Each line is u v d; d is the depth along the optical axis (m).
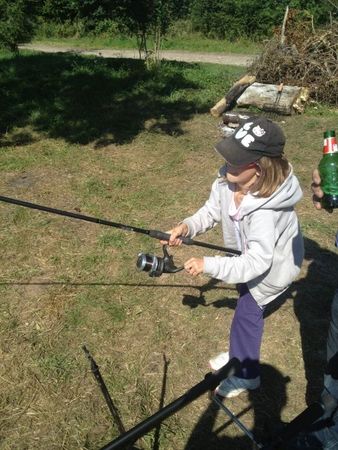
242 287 2.69
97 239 4.41
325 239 4.50
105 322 3.49
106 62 11.33
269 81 9.05
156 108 8.16
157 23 11.09
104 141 6.67
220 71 11.27
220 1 18.69
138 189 5.36
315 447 2.08
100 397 2.94
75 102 8.25
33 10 13.52
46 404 2.90
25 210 4.81
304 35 9.47
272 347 3.31
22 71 10.22
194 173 5.77
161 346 3.30
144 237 4.45
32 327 3.44
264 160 2.26
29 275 3.96
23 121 7.33
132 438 1.49
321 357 3.23
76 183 5.47
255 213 2.36
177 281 3.90
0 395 2.95
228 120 6.97
